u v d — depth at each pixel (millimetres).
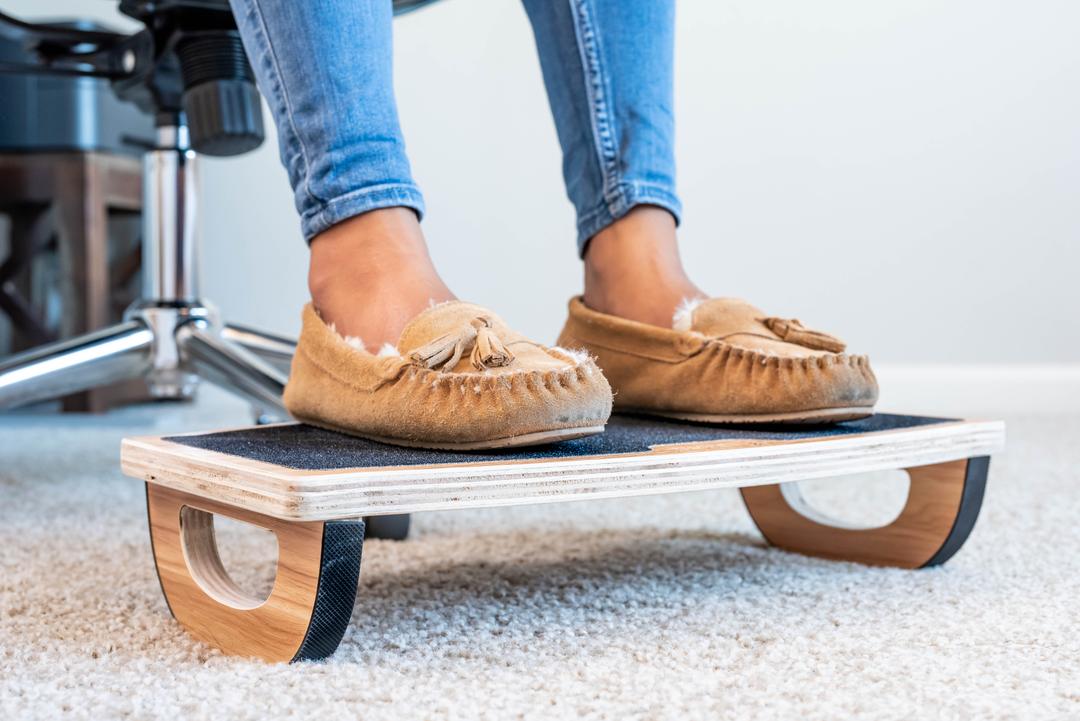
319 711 542
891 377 2279
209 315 1376
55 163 2188
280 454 680
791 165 2268
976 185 2266
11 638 685
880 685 592
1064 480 1414
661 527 1127
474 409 674
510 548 993
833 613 752
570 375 693
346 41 792
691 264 2281
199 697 562
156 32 1187
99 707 548
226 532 1077
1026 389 2275
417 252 805
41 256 2510
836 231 2273
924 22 2248
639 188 960
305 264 2293
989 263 2277
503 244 2268
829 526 964
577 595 799
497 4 2227
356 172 798
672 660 639
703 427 874
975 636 693
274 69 809
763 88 2256
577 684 593
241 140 1170
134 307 1367
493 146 2252
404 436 709
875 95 2256
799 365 831
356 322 788
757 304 2281
